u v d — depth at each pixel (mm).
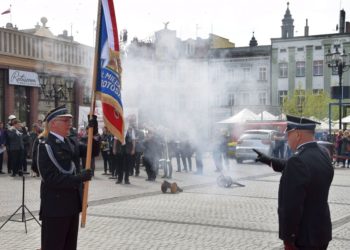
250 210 10805
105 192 13672
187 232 8547
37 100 24469
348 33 49094
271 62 48875
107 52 6297
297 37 49938
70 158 5402
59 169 5250
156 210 10703
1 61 22375
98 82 6262
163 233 8445
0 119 22641
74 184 5223
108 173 19781
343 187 15461
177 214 10234
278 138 25797
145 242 7797
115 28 6391
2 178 17125
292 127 4449
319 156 4316
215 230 8727
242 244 7707
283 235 4156
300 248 4207
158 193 13586
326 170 4266
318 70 50031
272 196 13102
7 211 10305
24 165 18609
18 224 9031
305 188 4125
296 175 4133
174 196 12992
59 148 5289
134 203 11680
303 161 4180
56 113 5375
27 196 12609
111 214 10148
